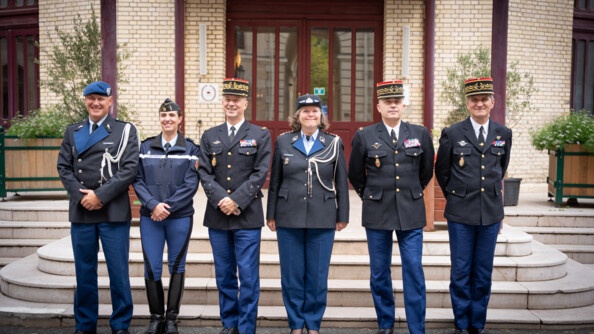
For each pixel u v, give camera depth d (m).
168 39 8.82
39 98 10.16
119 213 4.12
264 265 5.04
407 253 4.17
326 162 4.16
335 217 4.18
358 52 8.95
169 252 4.28
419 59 8.70
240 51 8.96
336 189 4.28
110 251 4.16
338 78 8.98
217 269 4.20
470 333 4.41
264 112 9.03
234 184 4.16
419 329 4.11
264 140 4.23
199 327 4.53
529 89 8.78
